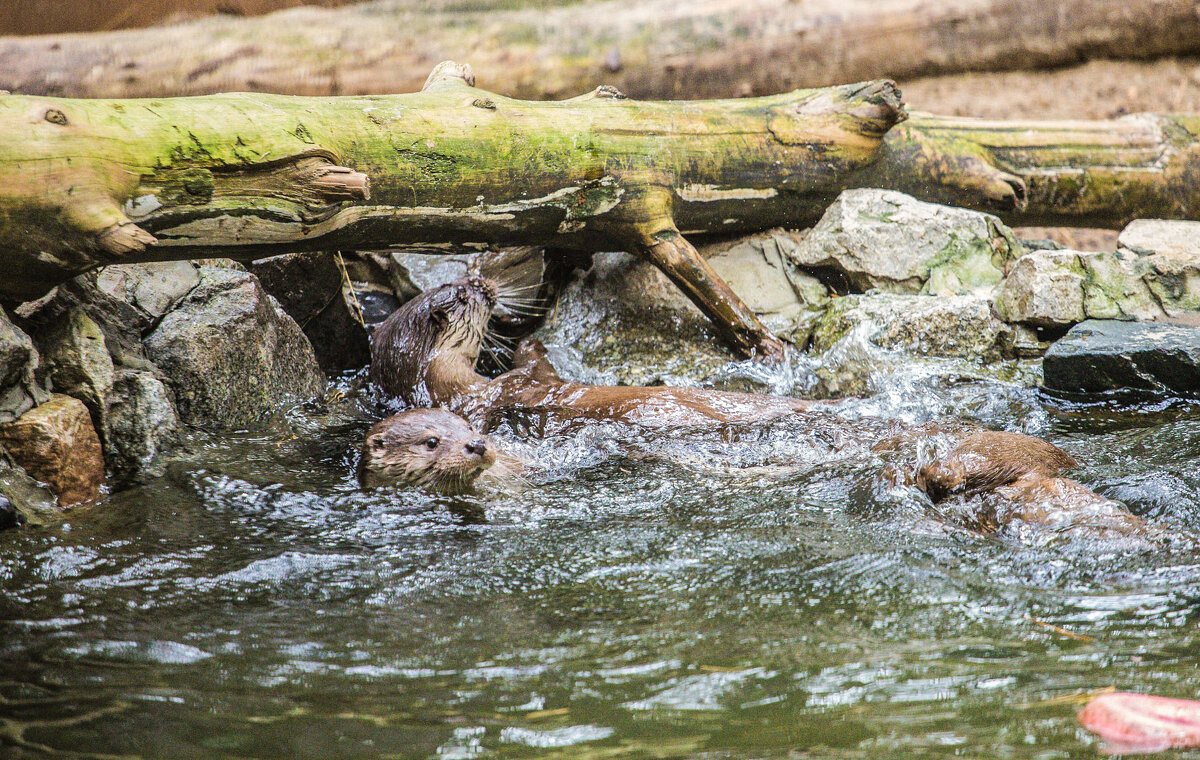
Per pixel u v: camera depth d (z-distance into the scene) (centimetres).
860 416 1064
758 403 1059
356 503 877
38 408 864
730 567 715
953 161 1420
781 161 1305
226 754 475
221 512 848
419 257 1452
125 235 795
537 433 1046
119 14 2050
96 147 813
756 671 553
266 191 913
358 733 495
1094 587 652
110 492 884
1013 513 768
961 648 572
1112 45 1995
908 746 462
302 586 703
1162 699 496
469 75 1277
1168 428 995
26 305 905
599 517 834
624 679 551
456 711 518
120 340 989
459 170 1073
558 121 1162
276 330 1150
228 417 1057
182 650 600
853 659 562
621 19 2034
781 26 2033
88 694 541
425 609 662
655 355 1273
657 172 1221
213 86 1889
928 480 851
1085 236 1680
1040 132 1483
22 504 807
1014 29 2011
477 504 876
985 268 1315
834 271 1344
